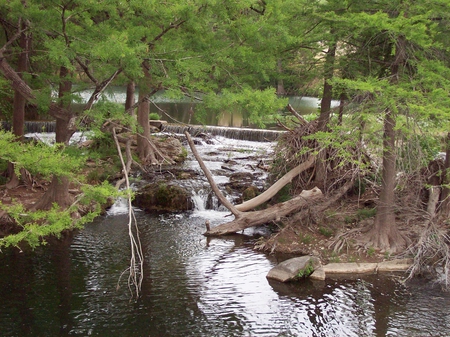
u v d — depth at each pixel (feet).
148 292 36.83
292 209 51.39
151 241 48.19
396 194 49.29
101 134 33.81
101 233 49.90
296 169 54.49
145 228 52.21
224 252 45.73
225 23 38.81
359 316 33.68
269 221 51.24
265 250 46.26
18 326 31.45
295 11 46.01
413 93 33.27
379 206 44.96
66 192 53.62
